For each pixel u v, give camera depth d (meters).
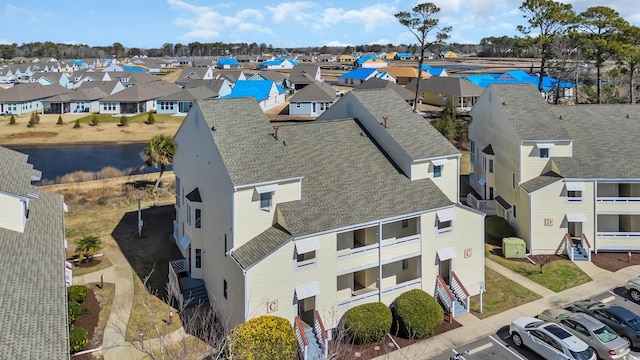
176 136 36.28
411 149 33.44
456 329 28.58
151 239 41.47
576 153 40.44
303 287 26.91
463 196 50.81
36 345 17.14
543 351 24.94
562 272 35.84
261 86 112.81
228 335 23.91
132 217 46.97
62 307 20.48
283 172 28.77
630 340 26.14
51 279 22.70
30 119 99.81
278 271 26.17
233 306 27.19
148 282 33.84
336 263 27.91
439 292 31.22
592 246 38.97
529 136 40.03
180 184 36.59
